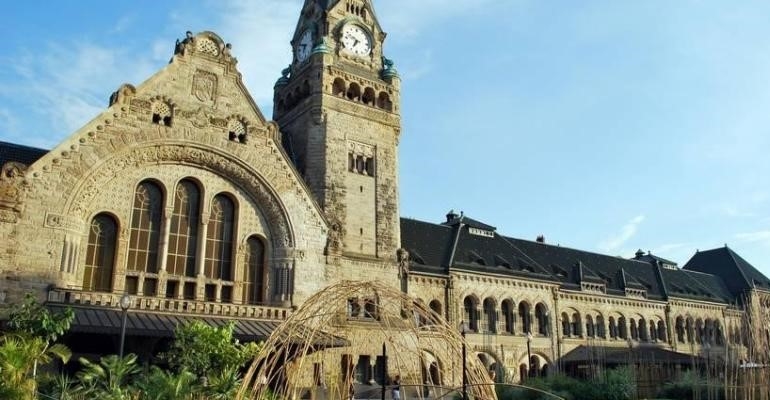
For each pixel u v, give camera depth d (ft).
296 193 162.50
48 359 86.63
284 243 158.20
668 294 291.79
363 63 201.77
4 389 71.72
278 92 208.23
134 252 140.87
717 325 310.65
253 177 157.28
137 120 143.02
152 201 146.30
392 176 192.65
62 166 131.13
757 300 123.75
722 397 137.49
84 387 91.35
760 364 92.84
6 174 124.36
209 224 153.07
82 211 132.77
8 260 121.19
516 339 222.28
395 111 199.52
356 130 188.96
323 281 160.56
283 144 194.39
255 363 56.65
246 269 155.84
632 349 224.94
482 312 216.13
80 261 132.26
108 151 137.80
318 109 183.11
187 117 150.41
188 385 89.45
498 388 157.69
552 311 238.07
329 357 120.98
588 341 228.02
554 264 268.00
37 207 126.52
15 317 101.65
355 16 205.67
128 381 106.01
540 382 159.63
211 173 154.20
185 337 108.47
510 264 233.76
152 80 147.54
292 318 59.98
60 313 108.47
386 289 64.85
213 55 158.92
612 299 265.95
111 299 129.29
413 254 207.41
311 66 190.29
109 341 133.69
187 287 146.72
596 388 156.25
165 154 146.20
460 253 221.87
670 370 202.18
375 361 157.07
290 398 68.23
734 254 365.61
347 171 182.91
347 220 178.09
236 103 159.43
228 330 110.42
